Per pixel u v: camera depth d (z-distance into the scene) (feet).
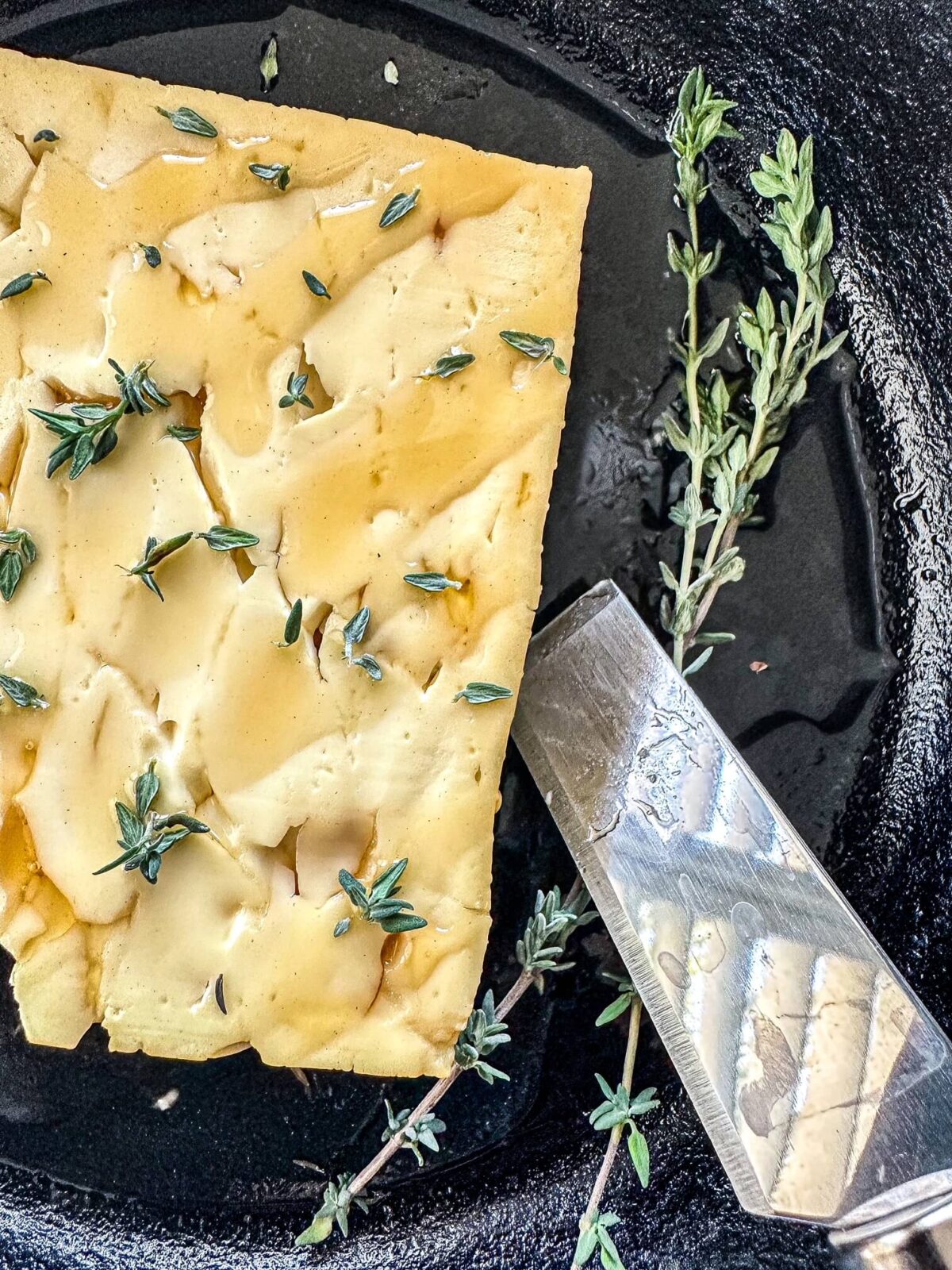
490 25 0.63
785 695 0.65
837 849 0.65
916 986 0.63
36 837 0.54
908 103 0.61
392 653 0.55
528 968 0.57
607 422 0.65
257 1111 0.65
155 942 0.54
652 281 0.65
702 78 0.57
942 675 0.64
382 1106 0.65
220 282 0.54
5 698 0.54
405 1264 0.65
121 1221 0.65
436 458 0.54
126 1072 0.65
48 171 0.54
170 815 0.54
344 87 0.64
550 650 0.61
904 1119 0.56
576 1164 0.65
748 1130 0.57
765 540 0.65
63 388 0.54
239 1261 0.65
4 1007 0.65
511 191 0.55
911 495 0.64
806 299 0.60
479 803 0.55
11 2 0.62
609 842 0.59
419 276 0.54
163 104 0.54
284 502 0.54
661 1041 0.64
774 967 0.57
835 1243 0.57
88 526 0.54
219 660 0.54
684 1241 0.64
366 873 0.55
